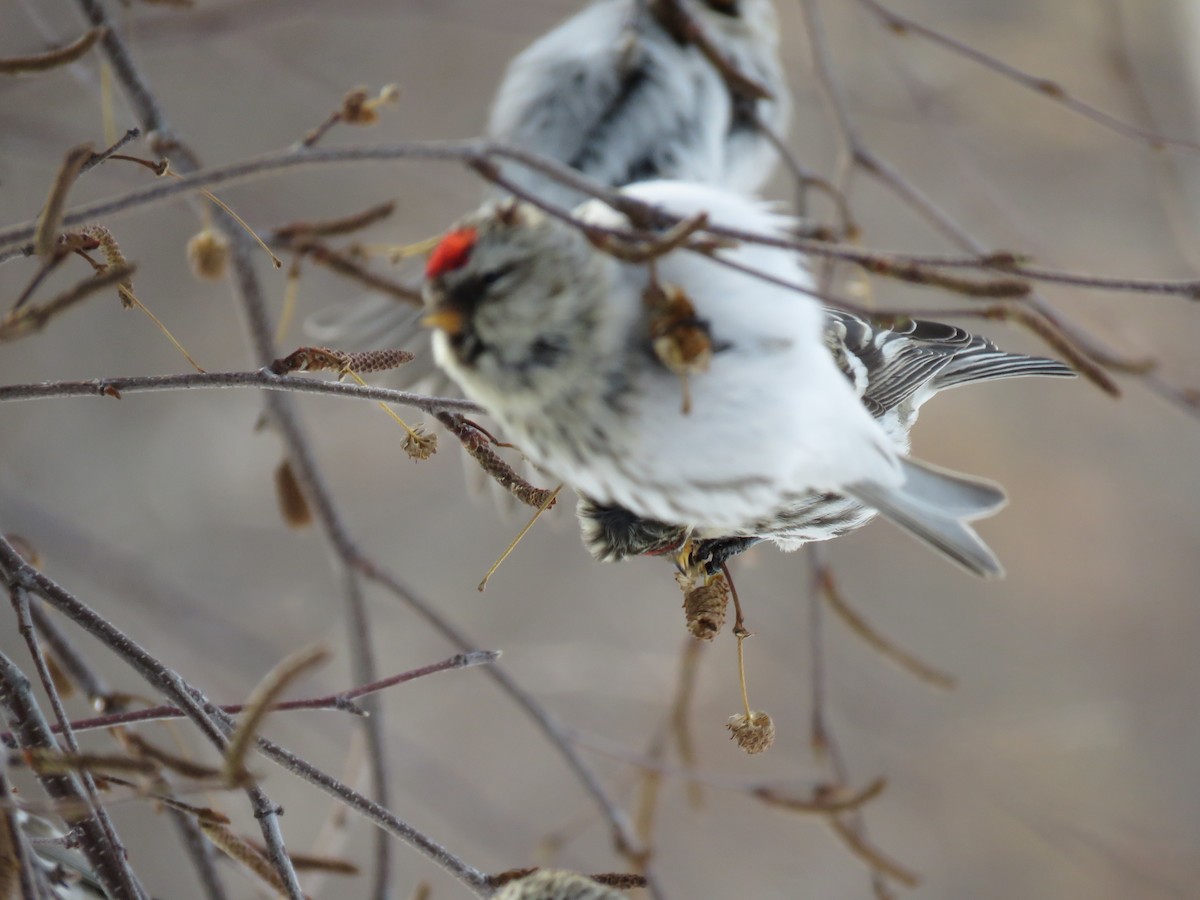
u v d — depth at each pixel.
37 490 5.23
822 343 3.52
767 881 5.52
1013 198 6.37
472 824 4.40
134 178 3.75
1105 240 6.30
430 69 5.61
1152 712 6.15
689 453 3.50
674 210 3.52
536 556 5.72
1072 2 5.87
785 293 3.51
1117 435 6.66
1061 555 6.50
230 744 3.46
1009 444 6.63
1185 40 5.13
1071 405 6.68
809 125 5.96
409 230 4.82
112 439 5.42
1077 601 6.43
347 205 4.81
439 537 5.72
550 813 5.40
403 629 5.46
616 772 5.45
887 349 3.59
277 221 4.48
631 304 3.50
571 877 3.50
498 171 3.50
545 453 3.51
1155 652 6.32
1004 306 3.50
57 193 3.49
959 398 6.65
